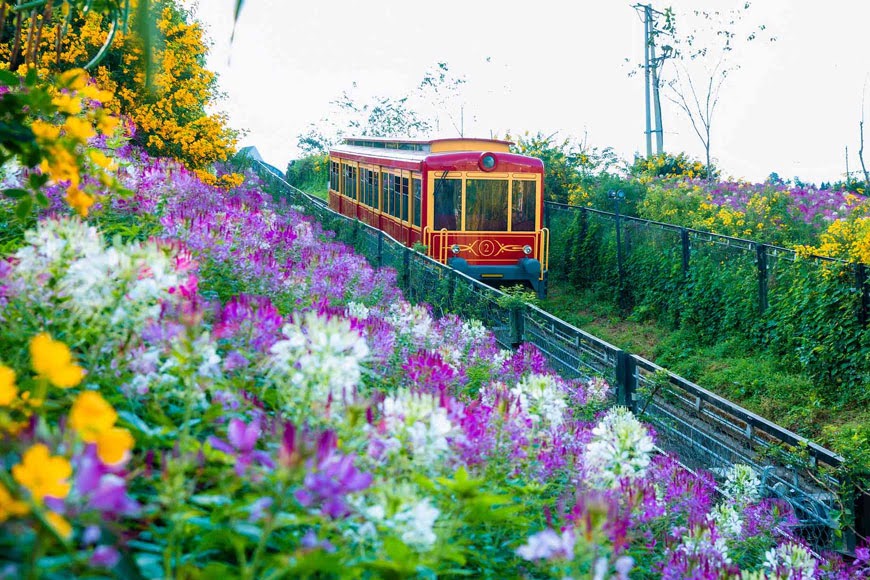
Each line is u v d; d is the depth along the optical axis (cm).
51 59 957
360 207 2572
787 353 1506
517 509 334
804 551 587
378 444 325
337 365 321
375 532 280
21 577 174
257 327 381
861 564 722
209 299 562
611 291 2144
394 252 1781
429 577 298
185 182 886
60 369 195
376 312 795
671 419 1008
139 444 295
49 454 190
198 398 315
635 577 484
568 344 1132
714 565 469
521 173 1866
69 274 322
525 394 513
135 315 328
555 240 2525
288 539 287
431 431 329
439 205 1838
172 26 1517
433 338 769
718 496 812
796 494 859
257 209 1004
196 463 261
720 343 1678
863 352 1347
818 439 1259
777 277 1581
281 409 367
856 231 1561
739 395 1438
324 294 774
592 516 273
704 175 3500
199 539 276
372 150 2494
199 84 1605
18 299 315
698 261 1816
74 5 489
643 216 2462
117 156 803
